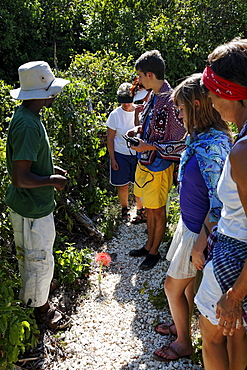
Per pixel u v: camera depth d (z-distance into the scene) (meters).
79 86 4.90
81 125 4.82
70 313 3.38
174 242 2.73
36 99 2.73
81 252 3.91
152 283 3.79
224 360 2.16
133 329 3.19
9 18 10.34
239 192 1.68
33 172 2.81
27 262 2.95
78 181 5.14
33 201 2.83
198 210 2.48
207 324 2.08
